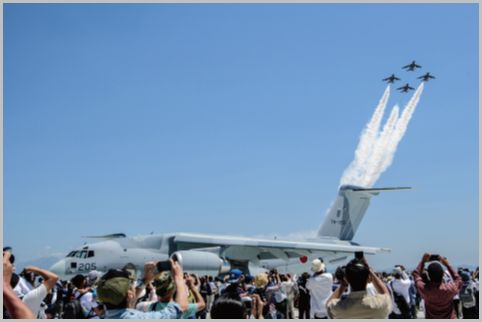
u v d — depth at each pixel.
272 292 13.98
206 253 27.42
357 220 38.91
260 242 30.67
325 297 9.75
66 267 27.30
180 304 4.81
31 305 5.47
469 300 12.13
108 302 4.68
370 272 5.46
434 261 6.96
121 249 28.28
